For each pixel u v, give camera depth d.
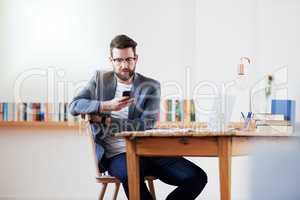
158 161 3.34
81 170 5.19
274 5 5.16
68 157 5.19
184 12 5.21
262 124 3.30
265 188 1.92
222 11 5.18
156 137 2.80
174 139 2.77
